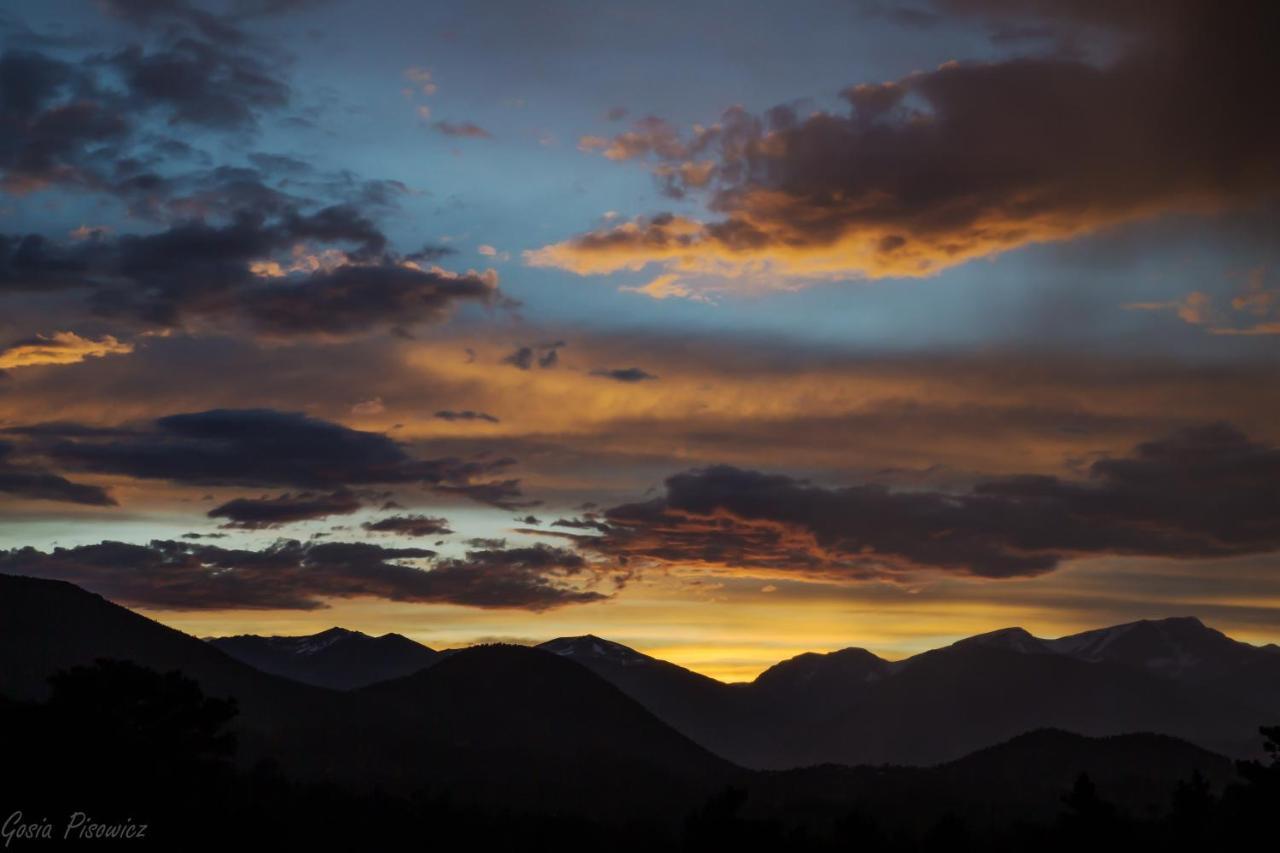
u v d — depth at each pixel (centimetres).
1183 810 8762
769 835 8831
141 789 8381
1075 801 8362
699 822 8838
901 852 9394
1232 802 8250
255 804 9925
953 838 9419
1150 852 8612
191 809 8838
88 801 8044
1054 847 8400
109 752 8181
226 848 8731
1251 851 7700
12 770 7950
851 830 9400
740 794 8938
